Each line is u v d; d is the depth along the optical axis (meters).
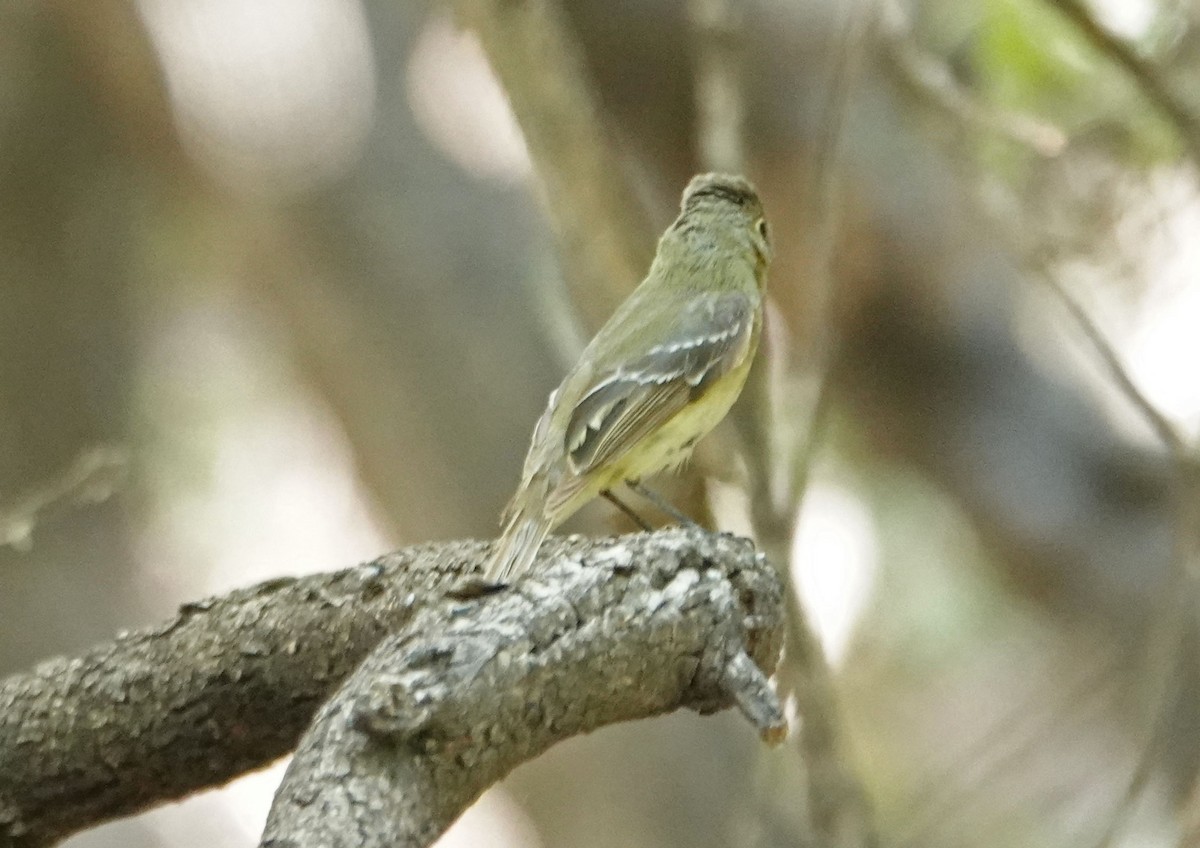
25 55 17.86
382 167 14.77
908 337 13.60
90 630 18.17
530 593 6.24
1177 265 12.39
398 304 14.36
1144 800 12.75
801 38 13.18
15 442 18.36
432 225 14.53
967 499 13.84
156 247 18.72
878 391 13.86
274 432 20.25
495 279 14.43
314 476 19.58
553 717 6.19
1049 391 13.59
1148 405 10.08
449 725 5.72
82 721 7.66
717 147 11.07
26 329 18.39
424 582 7.52
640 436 9.03
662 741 14.25
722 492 11.30
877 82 13.27
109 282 18.70
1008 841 13.81
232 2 15.67
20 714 7.70
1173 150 12.06
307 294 14.88
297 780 5.55
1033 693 13.67
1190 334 12.98
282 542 19.48
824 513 17.66
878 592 17.45
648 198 14.08
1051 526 13.57
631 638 6.34
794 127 13.12
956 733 16.20
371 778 5.56
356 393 14.70
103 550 18.66
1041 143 11.79
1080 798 13.48
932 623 17.06
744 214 10.15
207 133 15.48
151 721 7.65
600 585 6.36
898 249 13.34
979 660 16.66
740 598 6.83
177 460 19.30
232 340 19.28
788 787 12.31
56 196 18.34
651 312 9.52
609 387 9.05
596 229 10.62
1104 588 13.39
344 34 15.53
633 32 13.41
